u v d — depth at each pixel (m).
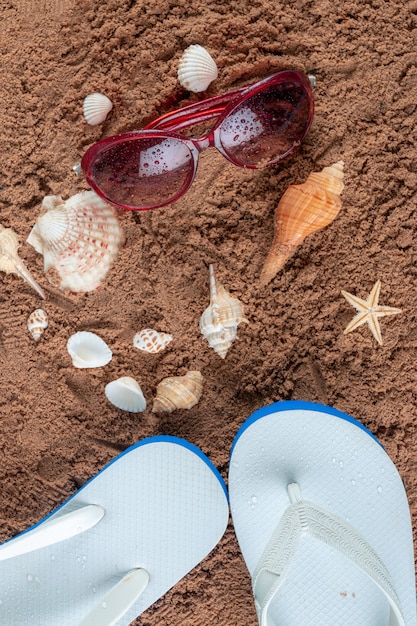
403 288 0.40
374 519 0.39
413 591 0.38
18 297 0.41
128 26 0.39
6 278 0.40
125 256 0.40
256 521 0.39
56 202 0.39
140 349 0.40
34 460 0.41
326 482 0.39
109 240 0.40
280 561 0.34
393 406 0.40
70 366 0.41
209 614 0.42
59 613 0.39
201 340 0.40
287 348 0.40
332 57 0.39
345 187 0.39
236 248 0.40
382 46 0.39
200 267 0.40
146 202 0.38
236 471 0.39
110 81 0.39
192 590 0.42
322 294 0.40
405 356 0.40
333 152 0.39
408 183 0.39
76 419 0.41
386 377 0.40
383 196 0.39
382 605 0.38
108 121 0.39
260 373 0.40
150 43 0.39
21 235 0.40
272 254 0.39
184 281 0.40
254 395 0.41
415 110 0.39
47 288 0.40
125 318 0.40
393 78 0.39
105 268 0.40
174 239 0.40
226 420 0.41
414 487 0.41
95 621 0.35
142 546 0.39
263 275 0.39
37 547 0.36
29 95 0.39
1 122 0.40
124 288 0.40
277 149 0.38
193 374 0.40
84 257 0.40
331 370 0.40
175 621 0.42
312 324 0.40
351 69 0.39
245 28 0.39
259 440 0.39
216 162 0.39
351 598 0.38
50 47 0.39
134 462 0.40
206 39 0.39
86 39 0.39
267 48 0.39
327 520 0.35
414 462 0.41
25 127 0.40
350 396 0.40
